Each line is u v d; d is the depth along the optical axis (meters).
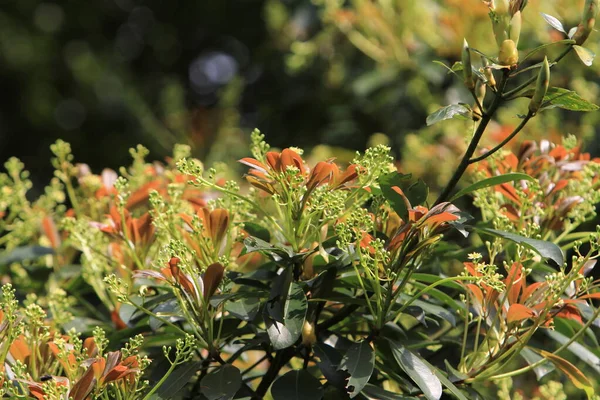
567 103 1.94
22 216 2.36
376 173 1.97
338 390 2.00
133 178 2.26
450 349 2.13
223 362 2.00
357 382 1.93
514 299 2.00
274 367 2.03
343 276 2.02
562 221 2.12
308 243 2.02
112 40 8.60
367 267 1.95
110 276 1.99
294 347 2.03
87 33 8.48
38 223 2.37
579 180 2.15
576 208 2.11
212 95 7.71
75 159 7.88
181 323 2.13
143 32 8.43
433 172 2.85
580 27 1.94
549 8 2.90
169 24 8.20
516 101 2.83
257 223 2.06
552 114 2.70
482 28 3.00
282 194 1.98
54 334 2.04
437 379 1.95
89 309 2.35
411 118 3.60
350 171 1.97
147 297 2.12
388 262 1.96
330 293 2.01
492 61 1.95
